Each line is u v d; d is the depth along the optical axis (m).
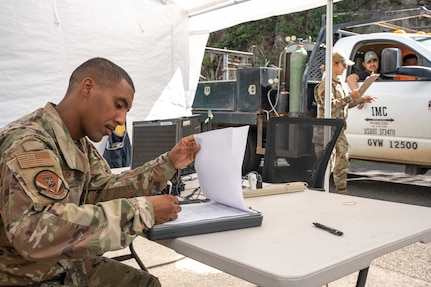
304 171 2.68
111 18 4.40
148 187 1.56
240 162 1.44
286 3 4.57
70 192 1.29
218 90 6.27
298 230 1.33
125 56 4.52
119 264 1.59
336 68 4.62
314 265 1.03
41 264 1.22
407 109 5.09
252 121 5.78
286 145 2.77
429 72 4.86
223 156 1.46
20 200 1.05
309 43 5.98
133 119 4.62
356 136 5.55
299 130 2.72
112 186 1.57
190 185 2.23
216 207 1.51
